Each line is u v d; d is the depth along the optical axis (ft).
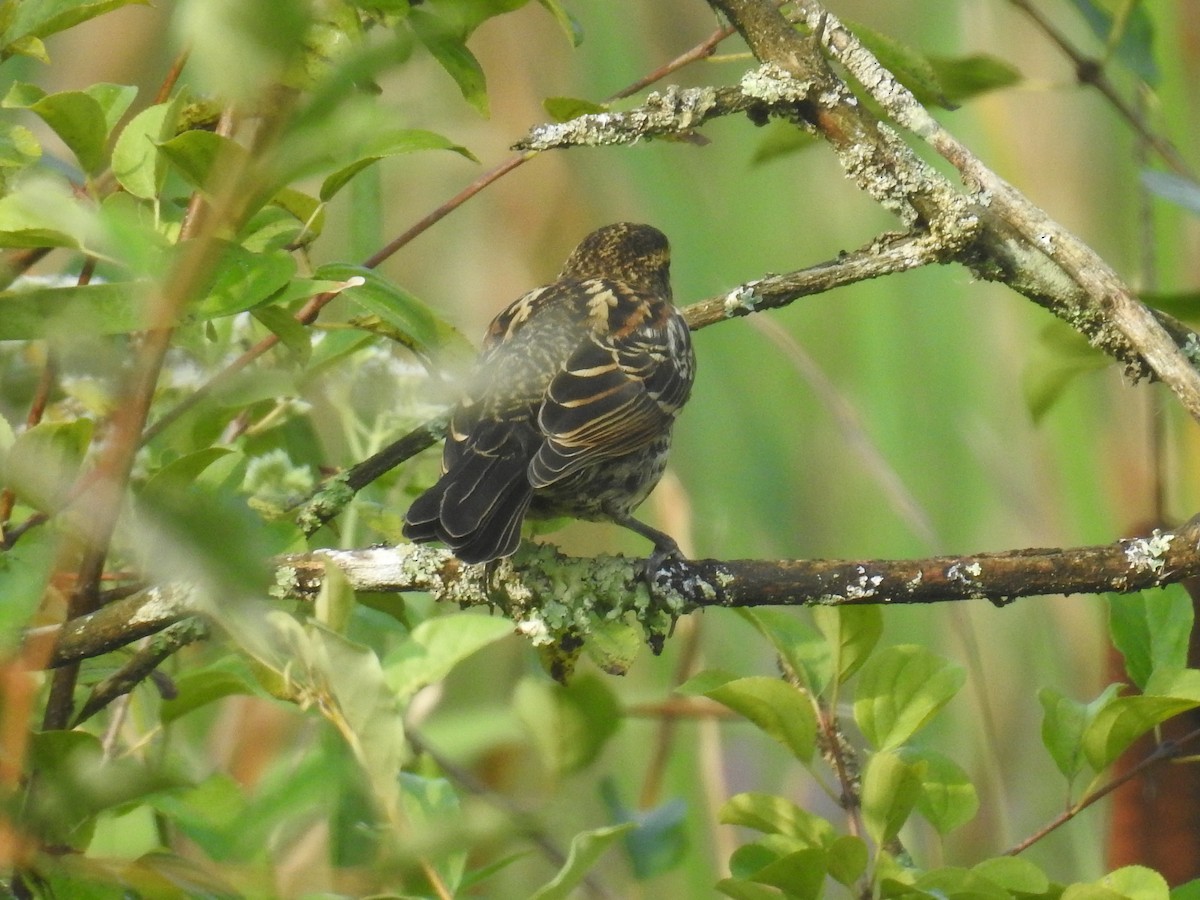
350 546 26.17
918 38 41.75
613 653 22.13
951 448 39.01
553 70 40.81
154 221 20.24
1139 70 27.94
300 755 20.70
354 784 20.52
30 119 26.40
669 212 40.91
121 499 14.35
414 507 23.03
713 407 39.50
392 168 40.55
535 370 26.86
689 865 31.86
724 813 20.51
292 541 22.62
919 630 37.35
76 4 20.70
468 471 24.17
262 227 21.68
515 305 30.27
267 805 16.42
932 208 22.39
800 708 20.12
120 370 15.11
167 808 18.01
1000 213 21.85
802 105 22.26
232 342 24.38
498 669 32.53
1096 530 37.40
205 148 16.57
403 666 21.35
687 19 41.63
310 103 11.37
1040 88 27.58
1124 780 20.94
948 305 39.93
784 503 38.81
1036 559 20.40
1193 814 24.97
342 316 26.78
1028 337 39.47
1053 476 38.45
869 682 20.48
